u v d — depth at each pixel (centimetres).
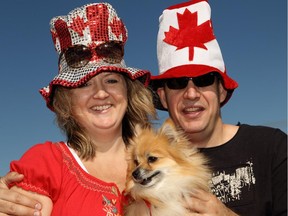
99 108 116
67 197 105
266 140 126
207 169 125
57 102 117
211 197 117
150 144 127
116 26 117
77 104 115
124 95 119
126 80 122
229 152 126
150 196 122
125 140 128
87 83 115
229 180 124
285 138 126
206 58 130
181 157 128
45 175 105
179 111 131
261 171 123
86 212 104
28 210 102
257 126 131
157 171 125
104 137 118
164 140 131
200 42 131
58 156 110
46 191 106
